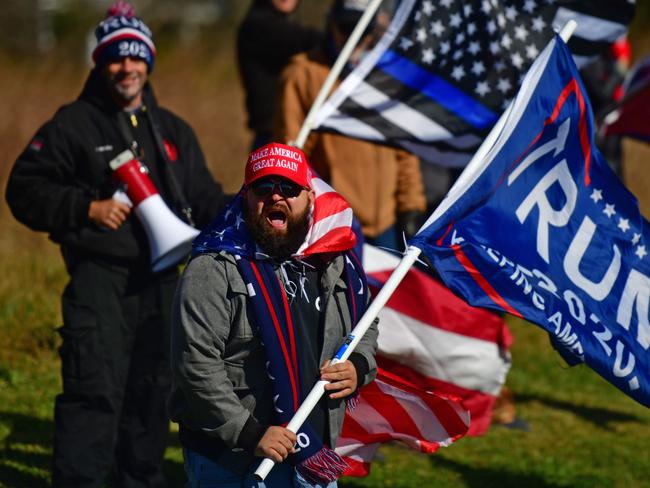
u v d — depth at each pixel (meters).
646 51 77.75
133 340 19.06
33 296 30.67
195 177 19.73
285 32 27.84
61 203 18.41
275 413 14.08
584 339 15.91
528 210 16.27
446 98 21.30
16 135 45.50
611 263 16.89
